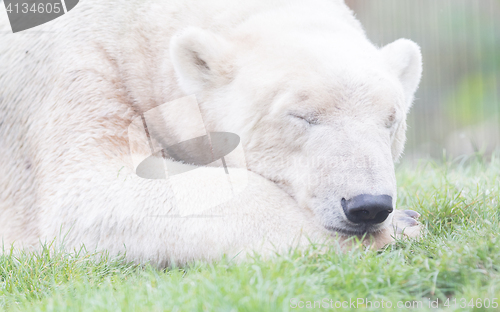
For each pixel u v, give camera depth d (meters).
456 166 12.53
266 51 8.01
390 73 8.02
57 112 8.51
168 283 5.98
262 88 7.71
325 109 7.29
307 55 7.63
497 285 5.56
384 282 5.96
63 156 8.20
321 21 8.49
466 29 29.59
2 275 7.34
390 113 7.40
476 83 29.09
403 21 25.61
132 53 8.89
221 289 5.52
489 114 28.17
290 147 7.59
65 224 7.90
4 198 9.05
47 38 9.06
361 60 7.63
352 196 6.81
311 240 7.18
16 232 8.80
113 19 9.04
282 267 6.05
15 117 9.04
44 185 8.29
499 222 7.67
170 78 8.66
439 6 27.34
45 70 8.88
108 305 5.64
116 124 8.46
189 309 5.27
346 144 7.07
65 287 6.48
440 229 7.84
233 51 8.28
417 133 25.30
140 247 7.58
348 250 6.88
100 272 7.10
